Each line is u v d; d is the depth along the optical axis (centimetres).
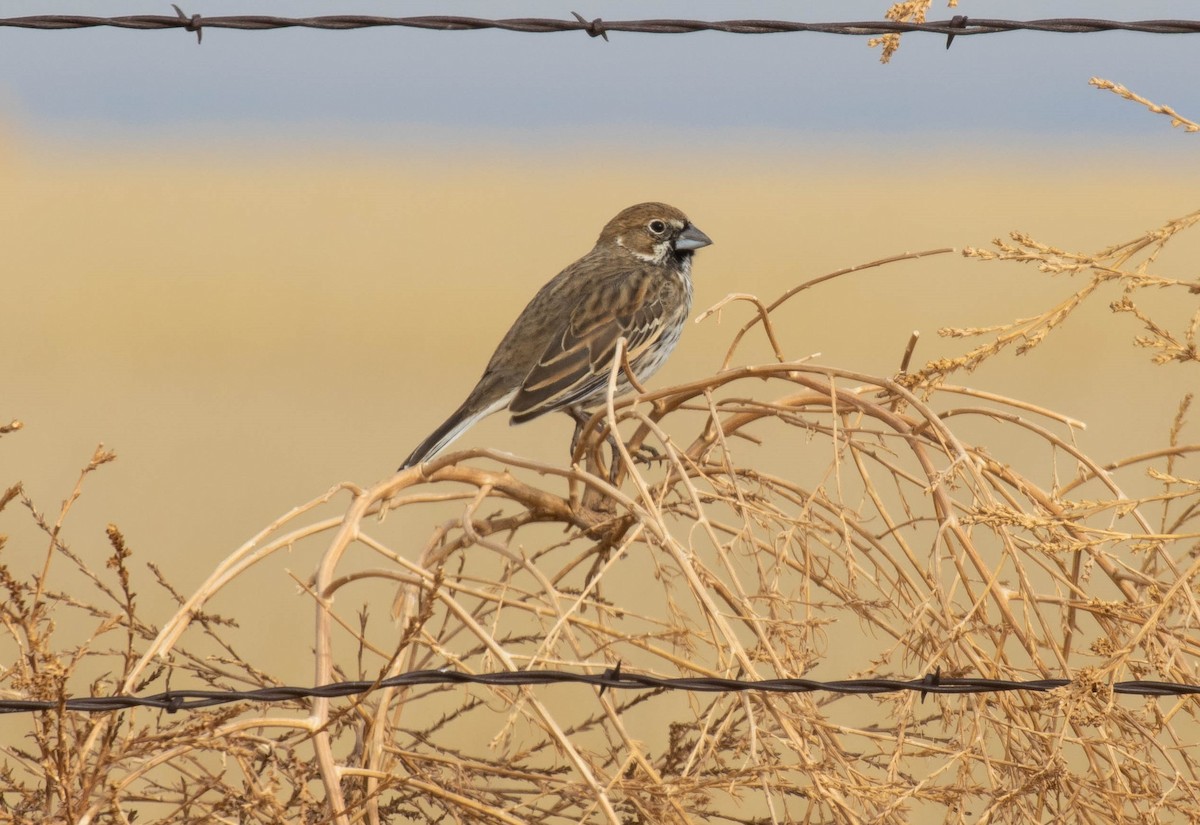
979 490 773
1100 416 2981
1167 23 955
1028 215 8462
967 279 5794
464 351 4597
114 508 2495
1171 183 10781
